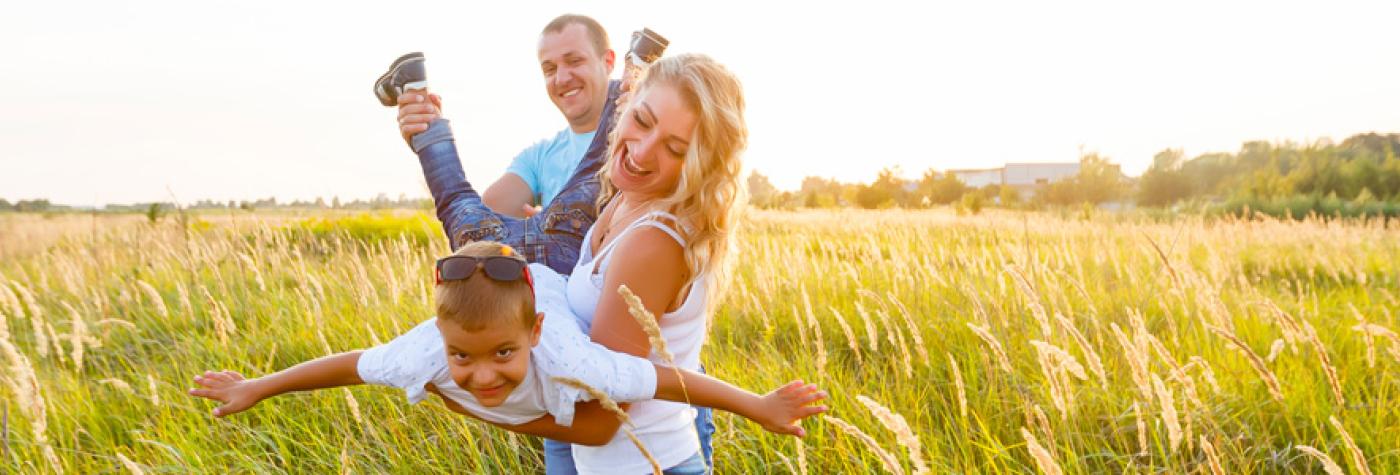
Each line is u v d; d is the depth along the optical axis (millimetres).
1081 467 3115
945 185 56156
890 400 3783
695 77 1854
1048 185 48406
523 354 1704
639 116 1879
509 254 1701
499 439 3891
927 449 3256
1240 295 6430
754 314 5879
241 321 6285
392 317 5578
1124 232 12633
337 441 3861
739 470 3551
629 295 1685
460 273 1651
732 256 2098
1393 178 35875
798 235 10859
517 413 1829
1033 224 15961
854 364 4977
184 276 7645
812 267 7641
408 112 2410
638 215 1962
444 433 3836
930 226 14438
